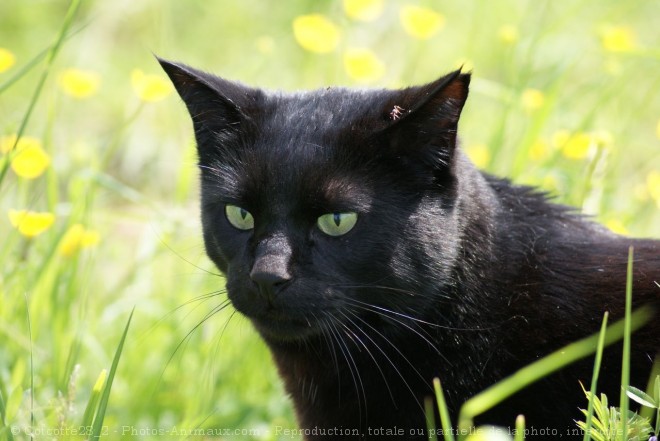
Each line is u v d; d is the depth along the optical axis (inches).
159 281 253.6
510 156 263.4
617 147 254.8
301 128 165.2
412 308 165.2
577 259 171.9
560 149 232.5
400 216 161.9
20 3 439.2
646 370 164.2
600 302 167.6
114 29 410.3
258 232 162.1
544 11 287.4
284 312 159.6
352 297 163.6
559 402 166.1
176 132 326.6
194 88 173.9
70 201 251.0
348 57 239.0
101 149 331.3
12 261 226.2
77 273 227.3
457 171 164.2
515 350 167.8
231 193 165.6
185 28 419.2
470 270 166.6
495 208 173.0
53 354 204.2
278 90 182.2
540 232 174.6
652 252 174.1
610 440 136.5
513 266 170.1
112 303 232.4
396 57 337.1
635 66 307.1
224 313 229.9
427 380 168.2
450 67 331.6
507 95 257.3
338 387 174.6
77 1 187.5
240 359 222.5
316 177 159.3
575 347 144.9
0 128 307.1
